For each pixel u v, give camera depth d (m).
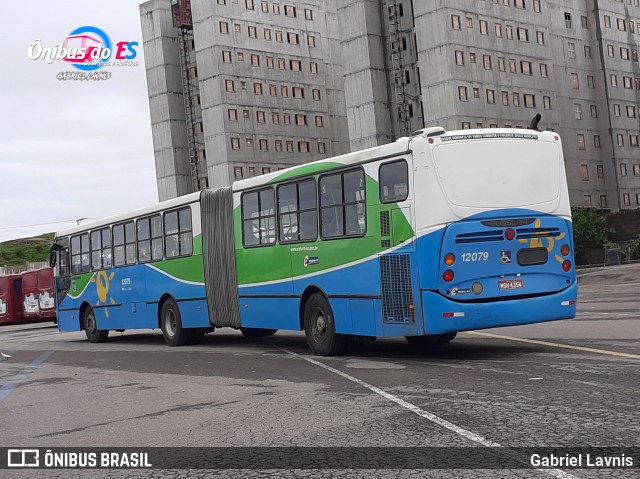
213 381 11.07
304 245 13.24
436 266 10.67
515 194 11.11
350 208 12.12
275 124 89.94
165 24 93.50
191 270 17.12
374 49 76.69
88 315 22.59
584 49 82.75
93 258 21.97
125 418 8.64
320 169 12.80
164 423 8.09
